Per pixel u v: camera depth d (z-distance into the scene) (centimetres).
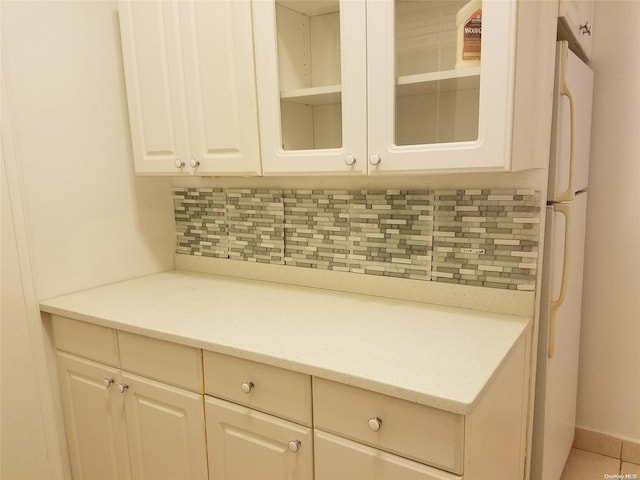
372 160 126
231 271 196
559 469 175
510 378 121
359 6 122
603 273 185
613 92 174
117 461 156
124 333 144
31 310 159
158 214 201
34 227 159
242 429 124
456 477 94
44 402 165
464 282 146
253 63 143
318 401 110
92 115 174
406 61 126
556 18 127
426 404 93
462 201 143
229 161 152
